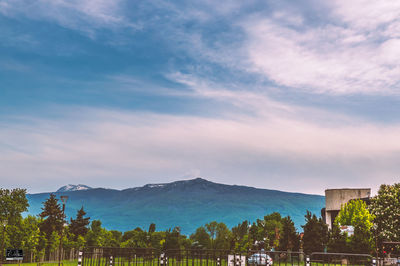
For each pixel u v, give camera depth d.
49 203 91.06
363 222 64.19
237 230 147.88
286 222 85.25
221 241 137.88
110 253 30.56
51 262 61.44
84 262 30.75
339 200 101.88
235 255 25.83
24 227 69.88
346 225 67.69
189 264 28.44
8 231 65.38
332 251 65.38
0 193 66.81
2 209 65.56
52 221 88.81
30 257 72.50
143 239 122.88
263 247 106.81
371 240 61.34
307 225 72.25
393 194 61.81
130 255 29.89
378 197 63.91
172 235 112.94
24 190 68.88
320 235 70.81
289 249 83.06
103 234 120.00
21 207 67.06
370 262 24.95
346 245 64.44
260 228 117.06
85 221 111.88
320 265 27.05
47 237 85.31
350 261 25.22
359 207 68.31
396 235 58.16
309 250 70.44
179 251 28.38
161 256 28.48
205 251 27.31
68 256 92.62
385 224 60.19
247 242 112.38
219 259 26.52
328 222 103.81
